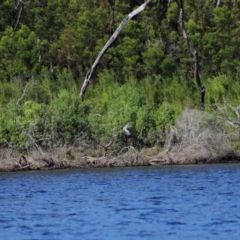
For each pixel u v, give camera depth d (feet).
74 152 308.40
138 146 318.86
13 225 163.73
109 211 181.37
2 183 252.42
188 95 368.27
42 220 169.89
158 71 394.93
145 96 345.51
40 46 399.03
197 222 163.22
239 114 333.42
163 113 320.09
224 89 370.12
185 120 316.81
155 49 394.52
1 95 357.41
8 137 305.32
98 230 155.74
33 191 228.84
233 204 190.29
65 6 426.51
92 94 371.56
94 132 313.12
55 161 301.43
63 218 172.24
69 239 146.82
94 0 428.15
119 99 328.08
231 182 243.60
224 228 155.84
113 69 400.26
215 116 323.57
